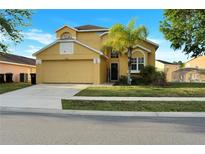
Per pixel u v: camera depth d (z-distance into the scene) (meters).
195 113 11.28
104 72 27.41
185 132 7.38
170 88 20.27
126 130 7.59
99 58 24.58
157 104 13.23
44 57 25.47
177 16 25.80
